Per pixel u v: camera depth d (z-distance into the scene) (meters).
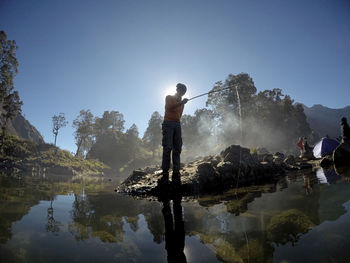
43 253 0.89
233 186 3.50
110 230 1.25
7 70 29.97
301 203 1.68
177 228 1.28
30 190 3.10
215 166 4.47
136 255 0.90
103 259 0.85
